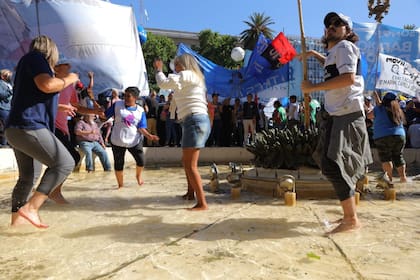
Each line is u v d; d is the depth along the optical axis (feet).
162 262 8.45
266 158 17.69
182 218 12.60
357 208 14.03
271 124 48.67
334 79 10.57
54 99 11.32
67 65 13.58
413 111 37.01
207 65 46.60
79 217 12.79
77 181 22.26
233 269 8.02
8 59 33.94
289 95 45.19
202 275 7.72
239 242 9.88
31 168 11.83
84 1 35.12
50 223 11.93
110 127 32.68
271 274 7.75
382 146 21.31
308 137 16.69
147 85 37.83
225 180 22.31
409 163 33.30
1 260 8.63
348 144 10.91
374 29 42.70
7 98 26.40
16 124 10.56
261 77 45.65
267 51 42.75
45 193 11.07
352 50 10.58
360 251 9.12
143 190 18.71
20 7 33.83
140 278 7.57
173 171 28.04
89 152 27.55
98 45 34.88
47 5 34.14
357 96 10.91
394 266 8.15
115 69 35.40
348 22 11.25
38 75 10.48
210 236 10.43
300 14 15.84
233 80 46.52
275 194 16.52
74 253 9.08
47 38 11.60
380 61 38.96
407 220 12.12
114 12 36.14
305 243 9.78
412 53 42.57
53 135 11.16
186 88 13.69
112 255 8.92
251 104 40.96
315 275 7.70
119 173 19.36
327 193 16.01
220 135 41.11
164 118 38.52
